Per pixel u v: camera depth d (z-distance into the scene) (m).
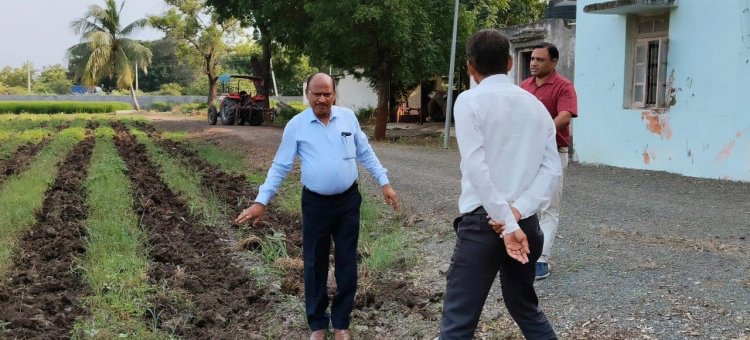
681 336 4.13
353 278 4.45
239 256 6.62
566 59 14.79
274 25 22.30
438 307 5.04
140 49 49.41
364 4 17.25
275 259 6.36
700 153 10.90
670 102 11.39
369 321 4.91
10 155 15.66
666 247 6.21
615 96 12.47
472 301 3.21
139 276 5.55
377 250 6.42
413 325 4.71
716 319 4.35
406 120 30.17
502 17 28.06
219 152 16.25
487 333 4.46
